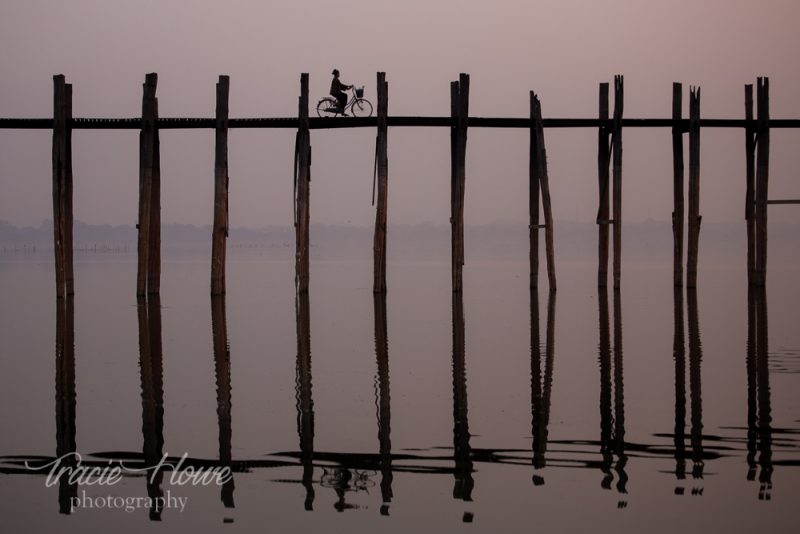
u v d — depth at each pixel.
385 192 21.69
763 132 22.38
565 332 15.91
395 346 14.30
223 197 21.25
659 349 13.74
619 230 22.08
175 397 10.19
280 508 6.45
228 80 20.52
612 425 8.72
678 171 22.78
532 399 10.01
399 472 7.25
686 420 8.88
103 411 9.45
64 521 6.25
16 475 7.23
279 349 13.97
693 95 21.81
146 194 21.08
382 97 20.73
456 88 21.19
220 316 18.56
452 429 8.63
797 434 8.26
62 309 19.86
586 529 6.02
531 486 6.87
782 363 12.33
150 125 20.55
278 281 30.09
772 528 6.00
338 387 10.80
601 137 22.44
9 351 13.70
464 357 13.13
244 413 9.36
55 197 20.78
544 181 22.17
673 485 6.84
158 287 23.33
